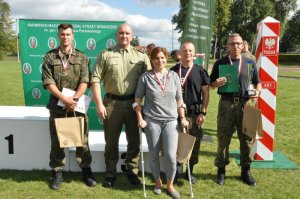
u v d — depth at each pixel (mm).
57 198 4070
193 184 4578
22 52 5992
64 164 4473
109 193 4238
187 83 4289
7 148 4840
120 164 4887
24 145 4832
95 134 5602
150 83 4020
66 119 4113
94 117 6137
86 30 5961
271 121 5445
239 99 4395
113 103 4250
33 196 4105
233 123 4465
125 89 4219
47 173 4789
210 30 6594
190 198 4152
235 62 4383
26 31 5941
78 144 4156
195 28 6500
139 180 4512
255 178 4852
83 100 4273
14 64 38938
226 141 4531
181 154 4098
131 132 4410
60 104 4223
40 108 5543
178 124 4195
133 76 4234
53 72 4188
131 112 4305
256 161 5512
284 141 6863
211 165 5371
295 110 10562
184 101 4305
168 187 4203
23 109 5426
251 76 4422
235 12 53094
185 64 4320
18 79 18578
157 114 4004
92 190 4316
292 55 48031
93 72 4234
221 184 4582
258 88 4504
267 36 5250
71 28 4184
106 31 5973
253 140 4379
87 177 4496
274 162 5504
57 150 4355
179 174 4879
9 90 13930
